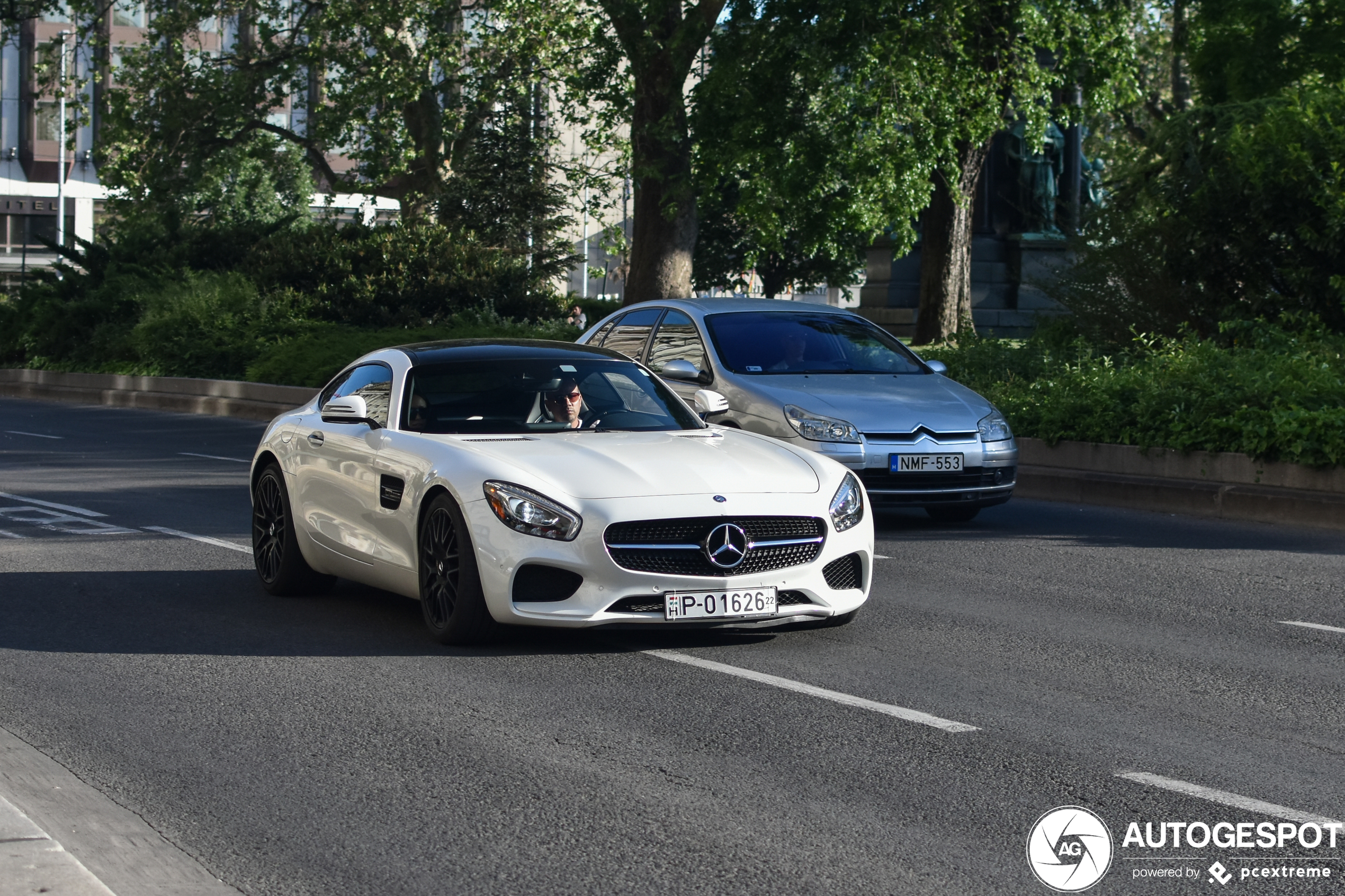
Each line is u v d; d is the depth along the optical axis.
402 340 27.75
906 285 38.44
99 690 6.36
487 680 6.47
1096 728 5.68
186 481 15.34
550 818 4.61
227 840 4.43
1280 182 18.56
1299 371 14.82
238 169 45.59
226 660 6.94
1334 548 10.77
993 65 28.56
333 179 40.34
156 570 9.66
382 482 7.60
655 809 4.70
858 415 11.07
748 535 6.79
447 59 37.91
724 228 62.94
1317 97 19.45
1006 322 38.44
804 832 4.46
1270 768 5.14
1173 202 19.70
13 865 3.88
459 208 50.84
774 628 7.63
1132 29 35.03
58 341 35.03
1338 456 12.24
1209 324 20.14
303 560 8.52
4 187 85.94
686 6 30.17
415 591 7.44
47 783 5.02
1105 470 14.20
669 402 8.16
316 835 4.48
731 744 5.45
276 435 8.80
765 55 26.72
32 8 40.53
